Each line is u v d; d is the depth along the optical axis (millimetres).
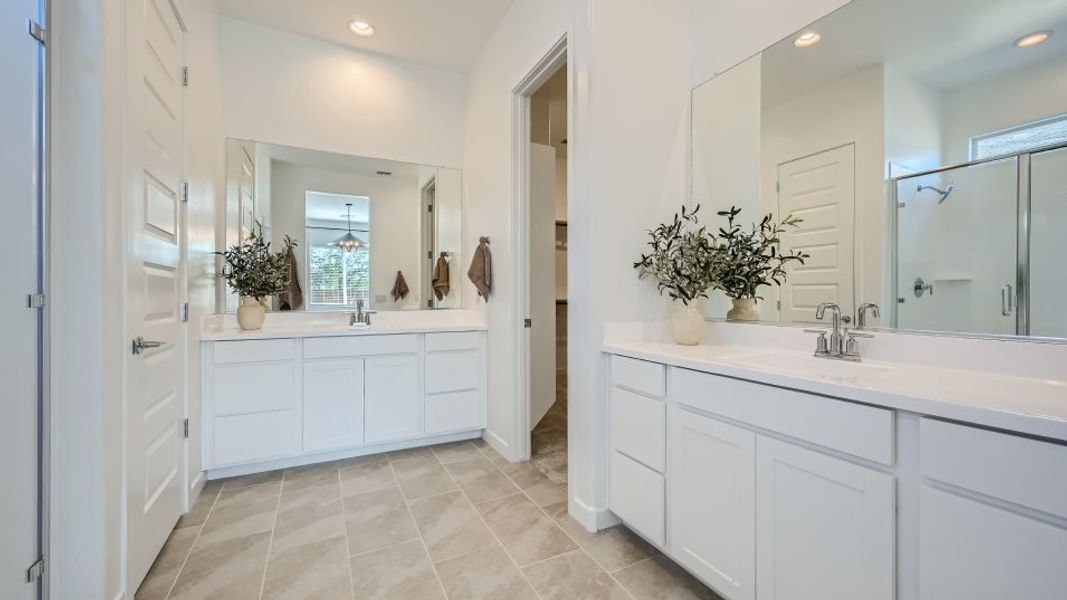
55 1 1215
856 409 1022
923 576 912
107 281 1276
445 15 2730
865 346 1482
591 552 1734
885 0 1468
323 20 2785
